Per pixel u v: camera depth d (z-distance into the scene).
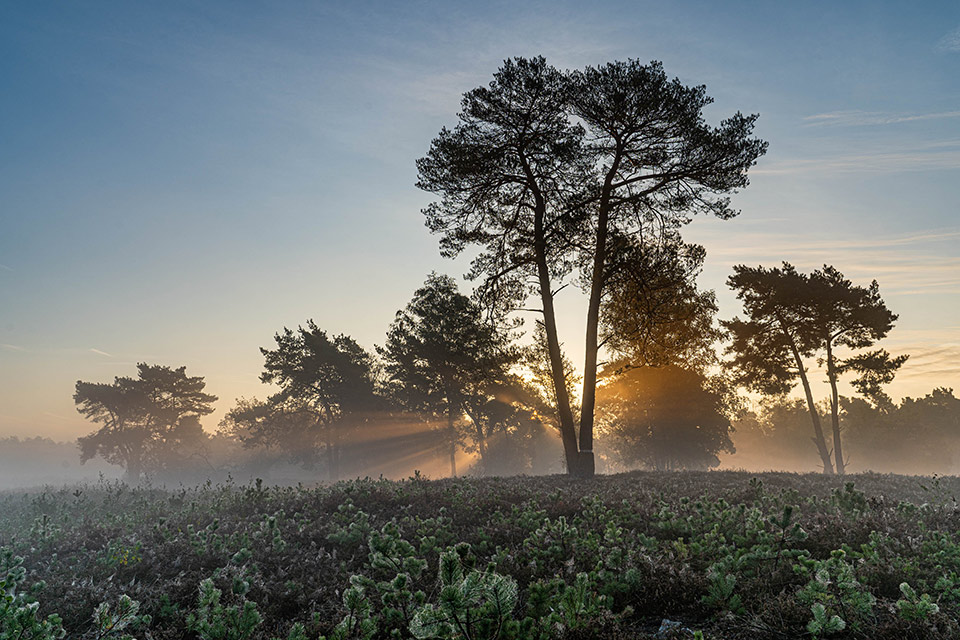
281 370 69.25
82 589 5.34
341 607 4.76
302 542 7.41
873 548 5.30
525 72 21.36
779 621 3.94
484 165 22.25
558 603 3.86
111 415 88.25
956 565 4.86
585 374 20.31
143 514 10.74
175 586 5.40
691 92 20.97
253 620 3.92
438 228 24.42
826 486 12.61
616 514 7.83
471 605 2.91
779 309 40.06
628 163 22.72
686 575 4.78
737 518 6.73
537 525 7.20
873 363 38.94
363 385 67.56
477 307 25.05
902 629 3.60
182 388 89.94
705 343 31.94
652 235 22.67
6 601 3.32
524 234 23.31
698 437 54.28
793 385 41.72
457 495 10.00
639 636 3.86
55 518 11.85
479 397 58.81
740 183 21.81
